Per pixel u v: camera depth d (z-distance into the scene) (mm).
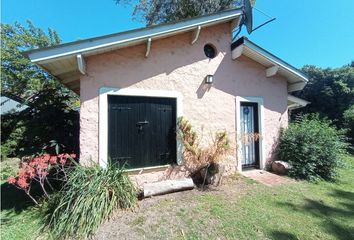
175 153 5691
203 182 5457
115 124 5023
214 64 6359
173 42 5785
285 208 4340
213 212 4020
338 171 7441
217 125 6281
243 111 6965
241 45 6277
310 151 6535
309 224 3766
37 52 4086
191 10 13016
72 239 3262
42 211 4109
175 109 5754
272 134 7211
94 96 4867
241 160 6875
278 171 6734
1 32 12453
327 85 16312
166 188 4785
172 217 3805
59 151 5449
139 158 5227
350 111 13703
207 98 6176
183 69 5879
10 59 12055
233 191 5137
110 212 3771
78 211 3455
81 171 4059
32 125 5719
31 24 13797
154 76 5477
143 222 3631
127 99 5195
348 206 4551
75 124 6215
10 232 3576
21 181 4035
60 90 8016
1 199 5090
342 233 3520
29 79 11773
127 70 5191
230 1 12914
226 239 3260
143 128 5320
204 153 5848
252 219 3838
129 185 4363
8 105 13945
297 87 7516
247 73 6887
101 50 4777
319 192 5305
